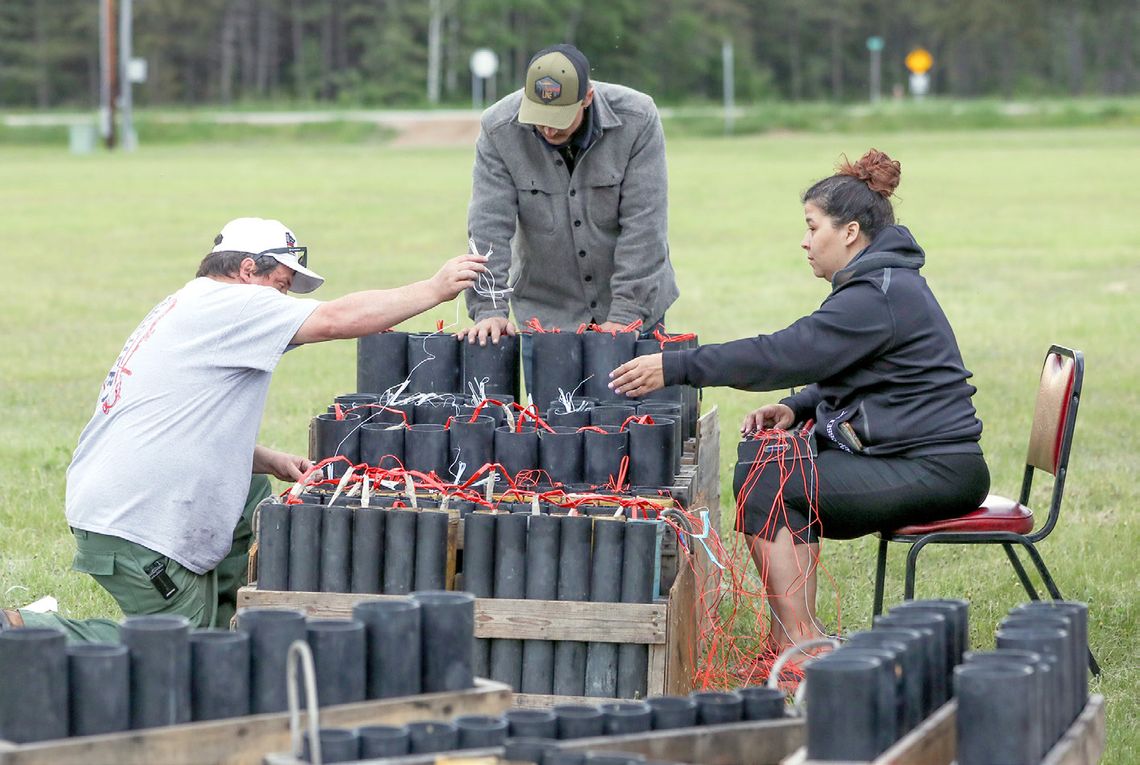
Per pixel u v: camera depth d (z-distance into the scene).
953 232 63.72
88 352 35.50
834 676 8.66
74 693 9.11
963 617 10.32
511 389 16.39
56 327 39.62
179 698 9.28
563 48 16.59
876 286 14.05
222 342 13.76
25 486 22.44
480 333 16.09
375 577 12.86
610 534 12.58
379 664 9.79
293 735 8.75
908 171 103.44
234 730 9.20
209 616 14.34
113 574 13.71
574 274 18.27
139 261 55.81
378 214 74.06
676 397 15.62
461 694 9.95
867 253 14.39
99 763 8.84
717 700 9.62
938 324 14.21
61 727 9.05
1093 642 15.77
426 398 15.47
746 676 14.74
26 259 56.47
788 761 8.79
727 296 44.00
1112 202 78.06
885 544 14.67
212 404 13.78
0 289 47.47
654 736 9.12
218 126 180.75
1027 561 18.69
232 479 14.00
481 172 17.83
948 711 9.33
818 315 14.10
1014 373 31.30
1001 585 17.75
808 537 14.40
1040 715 8.75
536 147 17.56
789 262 53.28
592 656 12.65
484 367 16.08
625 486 14.18
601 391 15.75
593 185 17.61
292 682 8.75
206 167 118.06
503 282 17.62
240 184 97.38
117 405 13.86
